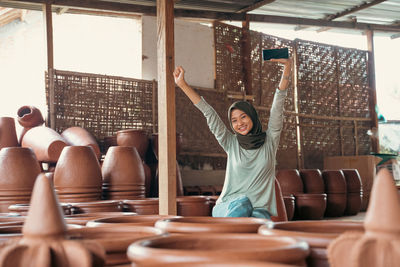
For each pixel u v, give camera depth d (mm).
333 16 8562
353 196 7340
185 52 7469
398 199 803
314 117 8750
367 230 814
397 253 763
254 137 3205
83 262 824
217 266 722
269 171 3236
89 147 4156
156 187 5746
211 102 7559
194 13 7586
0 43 11203
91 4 6633
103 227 1182
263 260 774
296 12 8289
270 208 3213
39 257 829
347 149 9250
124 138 5633
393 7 8312
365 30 9344
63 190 3967
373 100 9586
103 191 4477
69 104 6094
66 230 894
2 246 919
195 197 4695
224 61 7844
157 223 1286
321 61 8992
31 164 4016
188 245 985
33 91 11469
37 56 11516
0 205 3863
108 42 12375
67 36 12062
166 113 4031
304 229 1173
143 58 7008
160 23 4141
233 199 3041
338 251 823
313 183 6852
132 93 6695
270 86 8336
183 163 7188
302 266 860
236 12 7969
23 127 5555
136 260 818
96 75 6359
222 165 7637
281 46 8555
